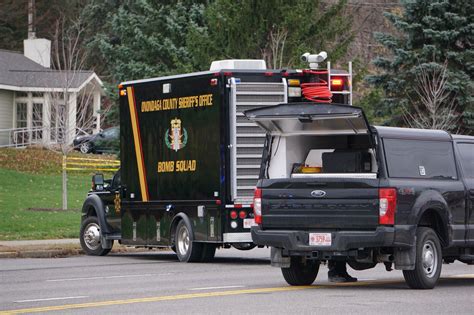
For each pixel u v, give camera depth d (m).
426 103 80.06
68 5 159.00
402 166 34.62
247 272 43.00
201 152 48.34
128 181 52.69
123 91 52.94
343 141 37.72
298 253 34.91
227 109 47.41
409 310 28.69
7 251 52.91
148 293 33.69
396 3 118.88
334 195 34.25
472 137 38.00
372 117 82.88
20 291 34.69
